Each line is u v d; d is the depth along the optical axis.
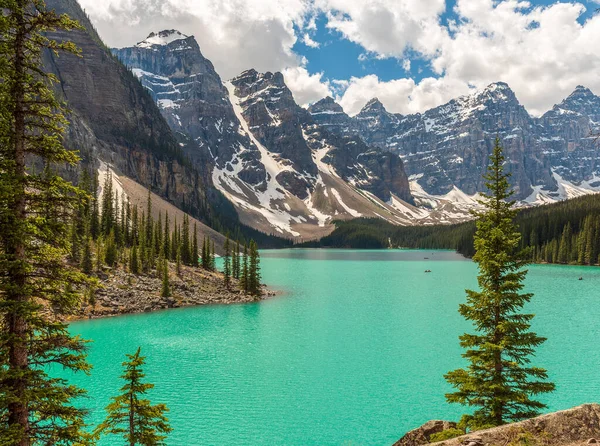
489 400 23.44
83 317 81.56
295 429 38.66
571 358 58.06
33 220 15.82
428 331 76.12
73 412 16.66
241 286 116.06
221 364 56.97
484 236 25.17
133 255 104.25
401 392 47.78
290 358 60.09
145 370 54.38
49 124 16.58
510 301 24.25
